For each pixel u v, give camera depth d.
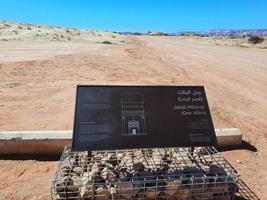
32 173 1.91
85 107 1.66
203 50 12.33
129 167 1.73
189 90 1.83
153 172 1.66
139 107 1.72
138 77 5.48
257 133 2.81
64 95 4.09
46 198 1.64
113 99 1.71
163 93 1.78
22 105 3.56
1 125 2.81
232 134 2.38
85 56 8.16
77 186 1.50
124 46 12.58
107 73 5.79
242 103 3.99
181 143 1.67
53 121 2.97
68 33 21.56
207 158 1.92
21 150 2.14
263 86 5.18
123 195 1.50
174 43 17.58
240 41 21.19
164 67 6.88
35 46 10.57
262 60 8.97
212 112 3.46
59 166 1.70
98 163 1.74
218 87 4.92
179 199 1.55
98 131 1.61
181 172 1.66
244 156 2.23
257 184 1.84
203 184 1.57
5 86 4.49
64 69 6.04
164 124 1.70
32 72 5.61
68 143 2.14
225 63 8.04
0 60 6.77
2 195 1.66
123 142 1.61
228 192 1.61
